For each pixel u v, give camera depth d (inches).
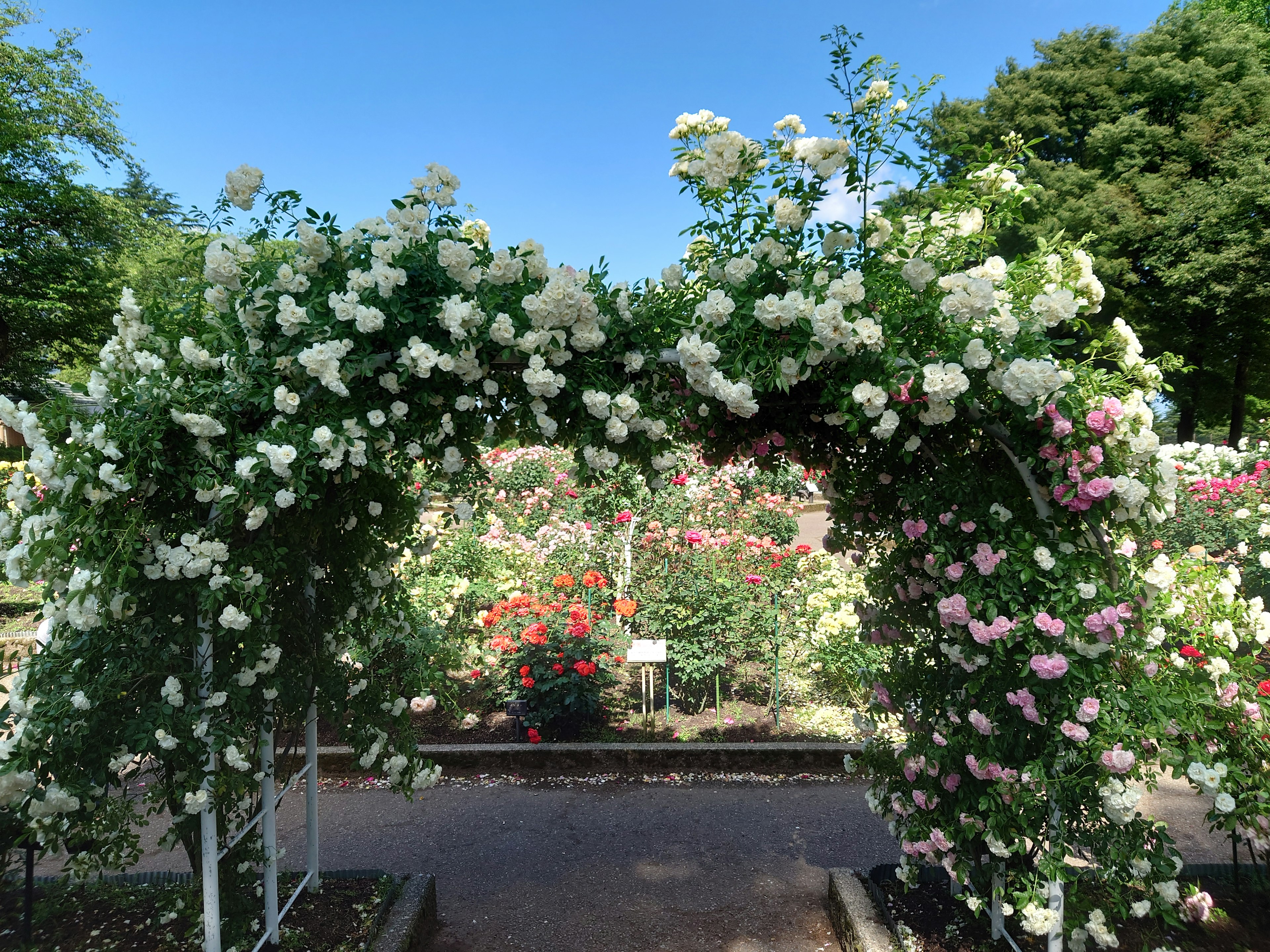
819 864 141.9
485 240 100.4
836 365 93.7
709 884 135.0
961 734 99.5
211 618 90.7
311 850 120.3
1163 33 610.2
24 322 529.0
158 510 91.0
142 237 625.0
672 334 102.0
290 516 99.7
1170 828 149.3
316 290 91.7
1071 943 90.1
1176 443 770.2
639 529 278.2
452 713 205.2
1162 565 89.8
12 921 100.6
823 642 208.2
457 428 102.1
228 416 89.8
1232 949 94.5
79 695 83.0
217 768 92.4
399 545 125.1
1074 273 94.9
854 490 118.8
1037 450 90.8
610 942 118.2
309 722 120.5
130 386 86.3
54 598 89.4
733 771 183.8
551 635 195.9
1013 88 629.9
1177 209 552.4
